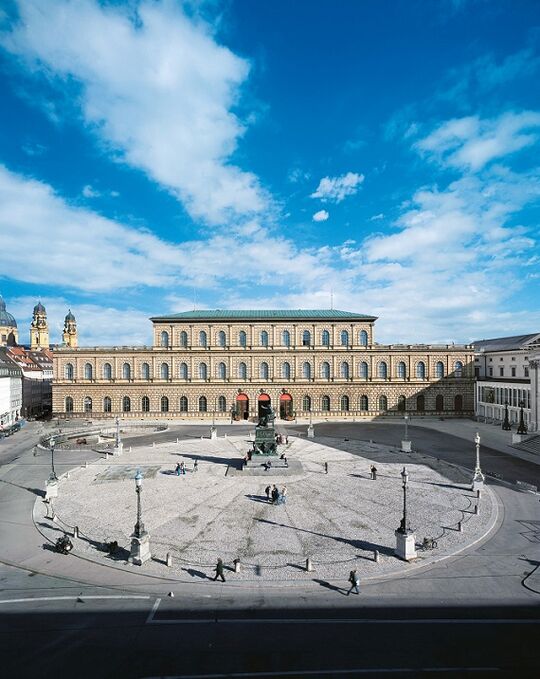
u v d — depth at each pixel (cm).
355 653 2017
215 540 3325
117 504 4172
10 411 10388
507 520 3700
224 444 7181
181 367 10194
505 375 9725
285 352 10150
